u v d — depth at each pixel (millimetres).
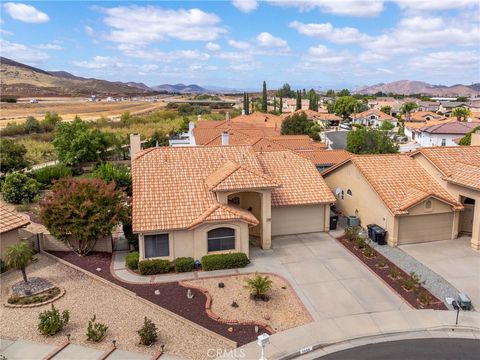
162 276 23281
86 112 147750
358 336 17578
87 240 25531
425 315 19203
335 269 24094
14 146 50625
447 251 26672
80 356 15672
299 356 16344
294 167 32250
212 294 21062
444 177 29031
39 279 22250
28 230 30562
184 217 24531
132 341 16844
